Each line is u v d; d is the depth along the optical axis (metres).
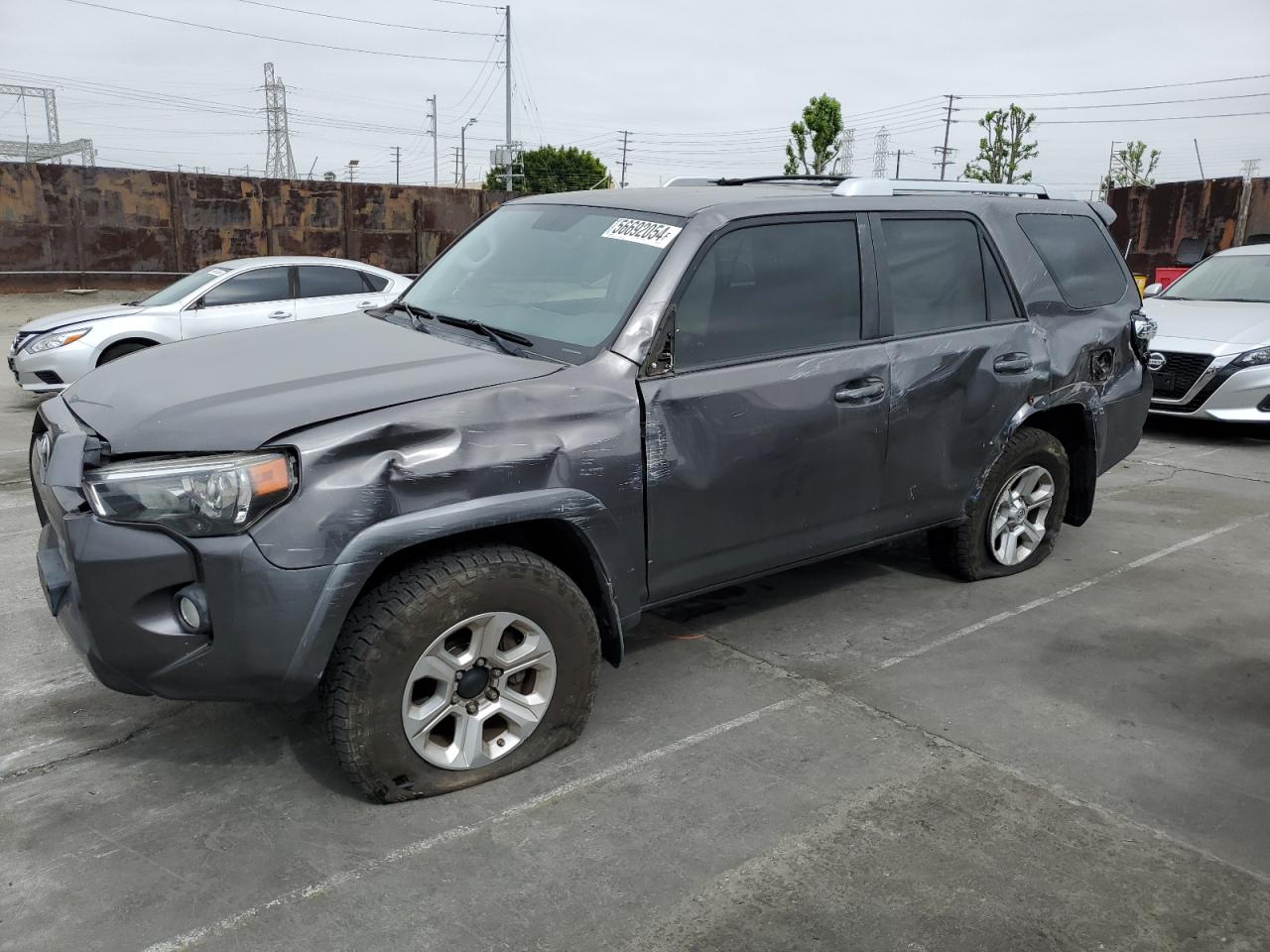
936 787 3.08
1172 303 9.15
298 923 2.43
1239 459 7.65
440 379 2.93
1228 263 9.48
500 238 4.01
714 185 4.68
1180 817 2.95
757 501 3.52
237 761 3.18
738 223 3.50
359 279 10.51
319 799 2.96
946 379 4.06
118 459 2.64
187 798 2.97
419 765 2.89
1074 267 4.77
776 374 3.50
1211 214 19.34
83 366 9.05
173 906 2.49
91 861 2.66
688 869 2.67
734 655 4.02
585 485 3.02
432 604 2.74
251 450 2.55
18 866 2.64
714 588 3.57
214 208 21.75
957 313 4.20
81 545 2.58
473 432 2.81
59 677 3.76
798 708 3.58
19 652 3.97
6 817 2.86
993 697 3.69
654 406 3.18
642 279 3.30
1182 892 2.61
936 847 2.78
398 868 2.65
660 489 3.22
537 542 3.26
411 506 2.70
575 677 3.13
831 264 3.75
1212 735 3.44
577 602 3.05
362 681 2.71
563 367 3.10
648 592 3.33
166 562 2.56
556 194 4.18
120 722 3.43
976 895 2.58
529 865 2.67
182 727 3.40
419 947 2.36
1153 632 4.31
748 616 4.43
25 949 2.33
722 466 3.38
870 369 3.79
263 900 2.52
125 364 3.34
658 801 2.97
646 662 3.94
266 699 2.71
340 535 2.59
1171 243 20.11
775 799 3.00
